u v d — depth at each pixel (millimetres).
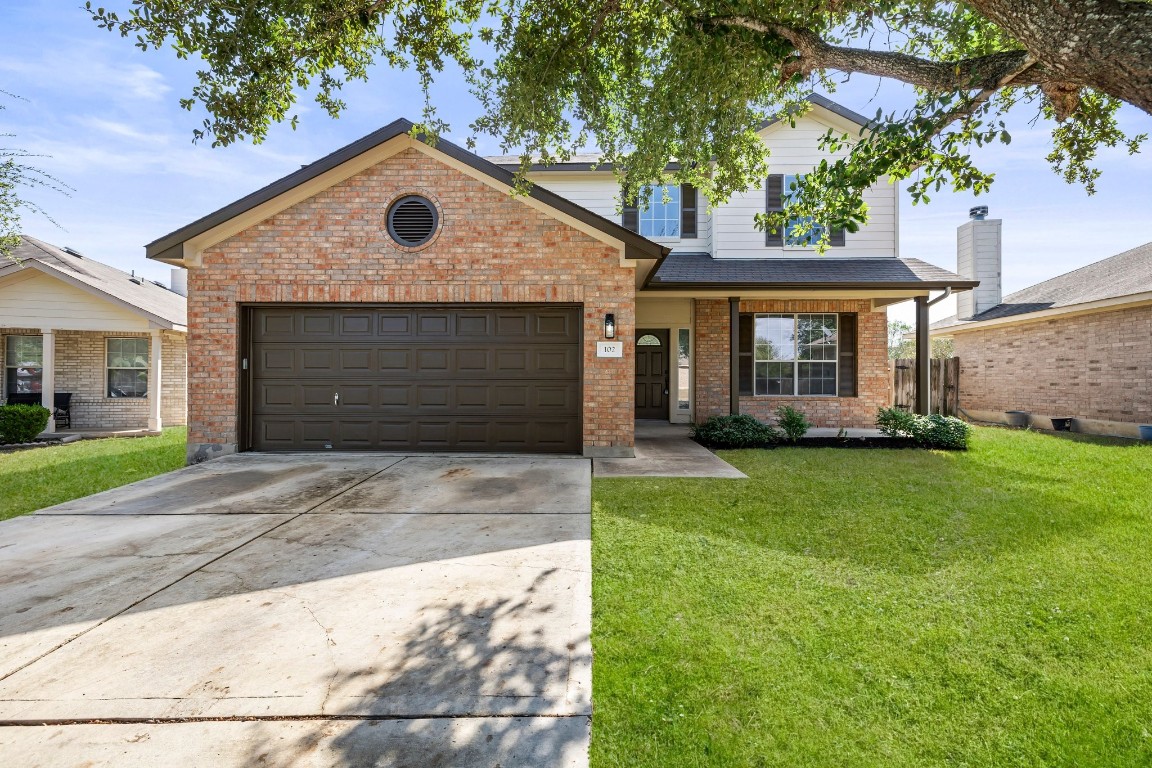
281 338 7742
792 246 10906
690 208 11516
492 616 2830
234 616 2816
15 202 9016
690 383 11289
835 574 3459
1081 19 2531
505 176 7344
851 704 2193
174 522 4496
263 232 7520
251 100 4727
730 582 3314
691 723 2055
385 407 7797
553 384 7758
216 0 4211
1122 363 10352
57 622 2744
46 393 10773
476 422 7793
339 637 2604
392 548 3859
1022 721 2109
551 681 2266
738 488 5703
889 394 10828
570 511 4828
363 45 5293
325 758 1823
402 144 7449
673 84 5422
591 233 7484
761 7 4383
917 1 4848
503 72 5473
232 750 1856
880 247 10820
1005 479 6191
